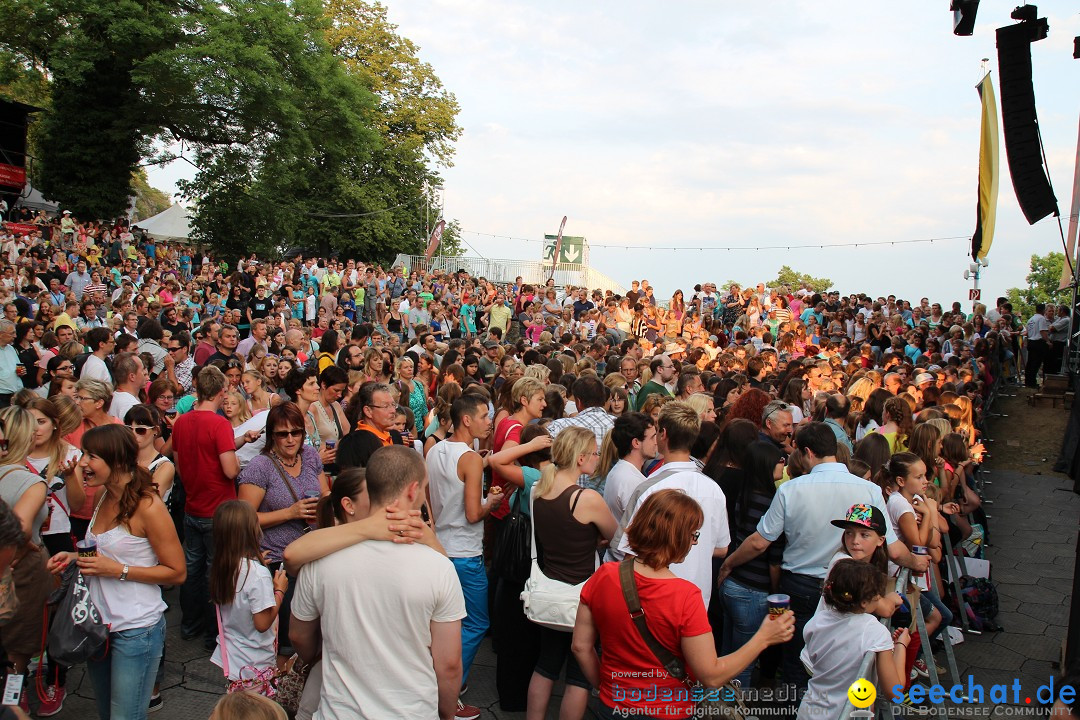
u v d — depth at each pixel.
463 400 4.82
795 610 4.40
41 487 4.21
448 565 2.91
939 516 5.52
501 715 4.77
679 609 3.09
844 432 6.73
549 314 19.84
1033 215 9.36
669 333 18.55
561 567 4.24
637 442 4.73
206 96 28.48
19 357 9.47
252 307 17.70
